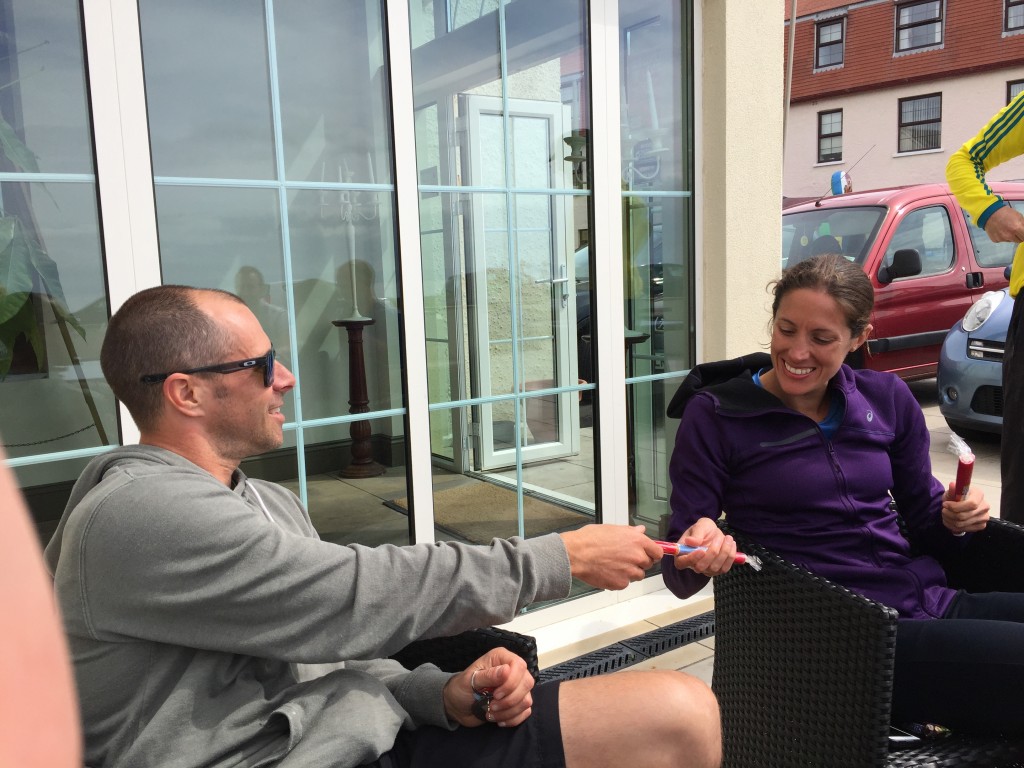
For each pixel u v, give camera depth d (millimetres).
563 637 2775
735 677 1712
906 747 1481
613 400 2990
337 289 2398
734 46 2971
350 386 2449
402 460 2557
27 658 318
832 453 1755
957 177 2279
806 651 1477
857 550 1737
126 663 1104
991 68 19500
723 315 3104
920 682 1525
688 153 3090
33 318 1941
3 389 1927
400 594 1176
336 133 2352
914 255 5977
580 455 2967
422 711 1277
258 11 2188
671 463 1815
